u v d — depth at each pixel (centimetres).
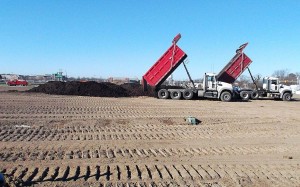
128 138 1216
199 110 2209
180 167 861
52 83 3491
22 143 1073
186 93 3153
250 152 1062
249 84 4222
